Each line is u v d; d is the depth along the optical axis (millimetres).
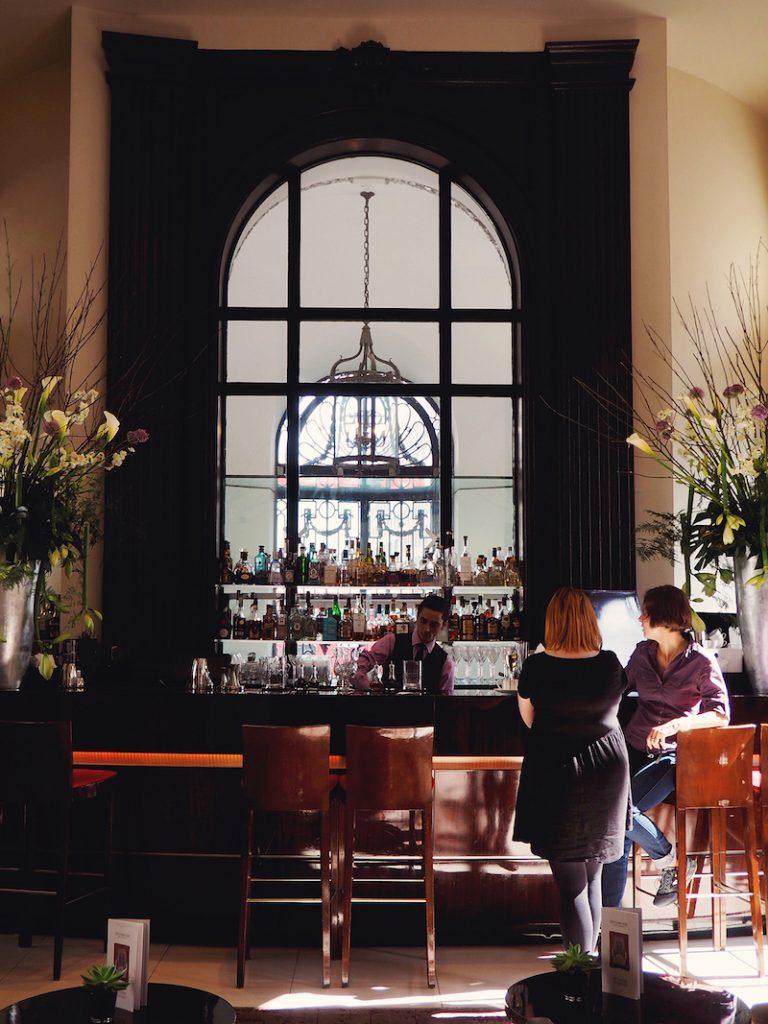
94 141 6637
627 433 6594
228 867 4902
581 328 6672
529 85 6844
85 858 4957
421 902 4477
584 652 3930
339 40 6801
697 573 5461
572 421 6621
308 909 4848
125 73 6645
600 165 6746
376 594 6941
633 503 6582
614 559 6559
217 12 6699
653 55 6801
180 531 6555
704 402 6770
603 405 6617
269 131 6785
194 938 4891
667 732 4434
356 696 4844
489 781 4891
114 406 6469
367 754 4328
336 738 4832
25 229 6867
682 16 6680
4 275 6840
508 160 6824
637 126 6805
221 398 6914
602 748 3883
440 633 6652
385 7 6648
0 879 5023
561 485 6613
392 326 7574
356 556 6949
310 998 4121
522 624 6691
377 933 4840
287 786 4324
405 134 6805
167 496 6488
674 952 4691
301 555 6930
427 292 7641
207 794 4934
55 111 6902
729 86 7250
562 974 3197
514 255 6961
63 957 4625
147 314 6570
